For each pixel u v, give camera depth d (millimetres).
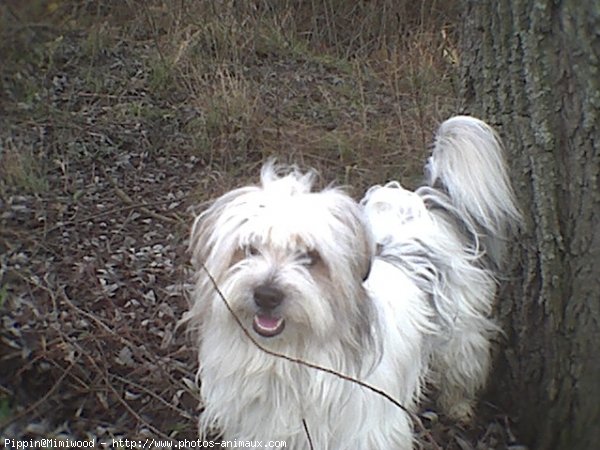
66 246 1063
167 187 1268
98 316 922
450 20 1808
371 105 1482
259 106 1449
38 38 1562
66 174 1257
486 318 826
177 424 799
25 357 822
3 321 854
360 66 1690
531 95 749
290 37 1826
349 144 1294
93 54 1654
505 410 865
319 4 1892
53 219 1134
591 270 748
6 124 1357
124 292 975
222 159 1330
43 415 788
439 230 803
